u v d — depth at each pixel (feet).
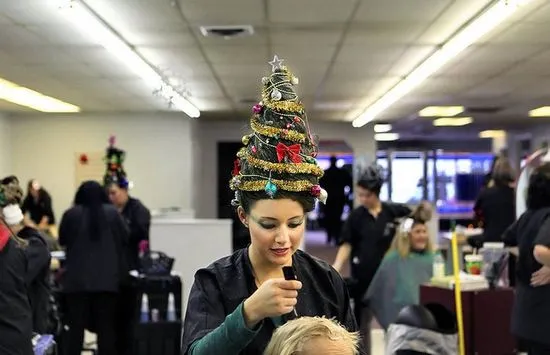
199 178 40.22
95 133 34.40
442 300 12.84
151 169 34.63
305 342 3.82
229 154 42.09
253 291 4.59
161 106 31.35
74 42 17.60
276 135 4.34
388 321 13.74
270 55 19.88
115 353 15.72
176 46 18.45
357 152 42.32
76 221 15.43
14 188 10.68
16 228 10.61
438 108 34.78
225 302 4.59
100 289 15.16
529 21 15.76
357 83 25.63
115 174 18.69
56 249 18.98
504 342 12.58
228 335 3.92
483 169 53.42
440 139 61.05
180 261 19.10
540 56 20.29
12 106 31.12
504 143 50.98
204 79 24.09
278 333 3.98
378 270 14.10
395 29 16.63
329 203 47.29
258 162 4.31
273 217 4.29
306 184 4.31
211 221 19.34
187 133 34.78
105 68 21.43
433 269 13.61
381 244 15.24
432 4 14.30
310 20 15.69
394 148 59.36
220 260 4.93
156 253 16.83
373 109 34.73
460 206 53.11
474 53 19.83
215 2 14.08
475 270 13.85
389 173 53.06
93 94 27.40
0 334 9.45
